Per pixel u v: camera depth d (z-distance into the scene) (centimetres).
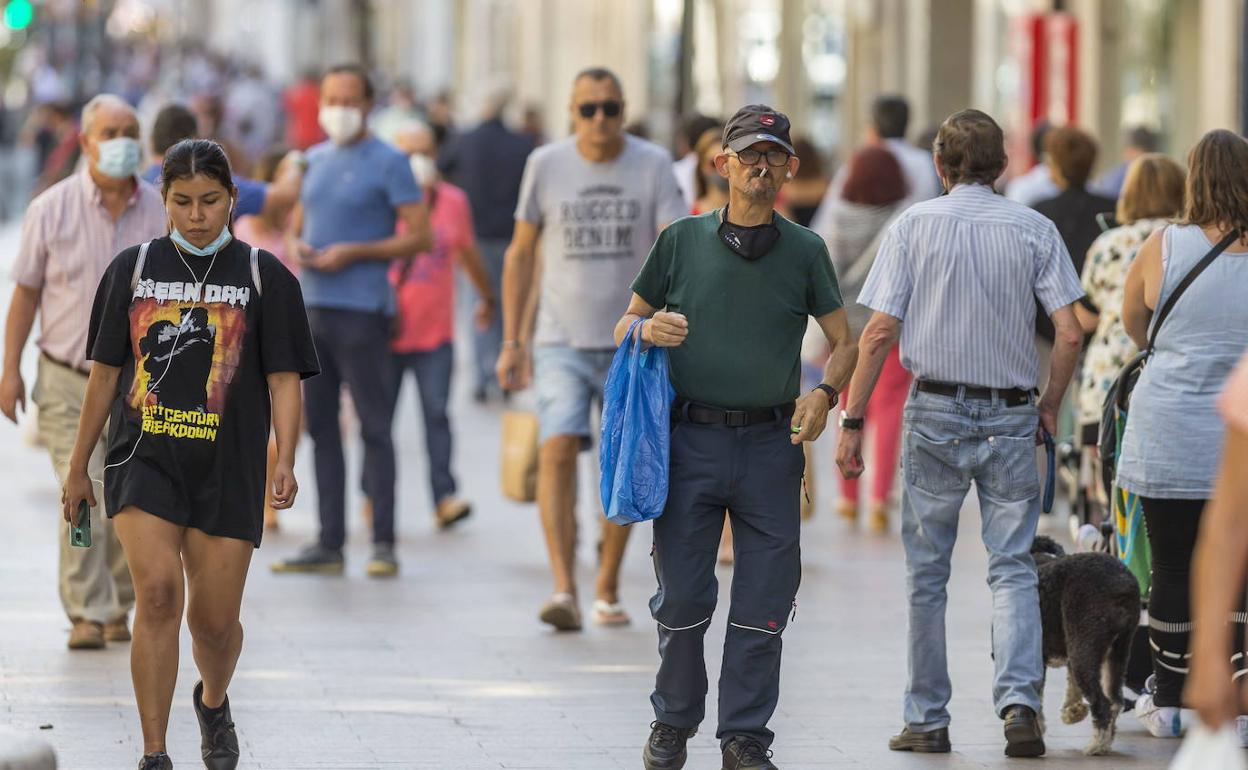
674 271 1889
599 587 2792
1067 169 3275
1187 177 2052
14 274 2480
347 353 3088
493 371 5528
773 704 1903
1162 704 2130
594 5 11275
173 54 19750
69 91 17375
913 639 2094
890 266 2069
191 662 2455
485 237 5344
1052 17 5175
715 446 1877
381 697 2306
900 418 3609
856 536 3569
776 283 1873
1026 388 2072
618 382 1877
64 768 1947
